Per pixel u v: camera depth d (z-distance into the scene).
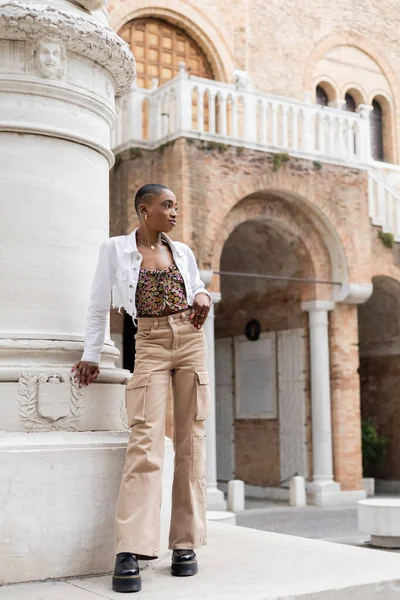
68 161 5.00
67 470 4.40
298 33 24.59
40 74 4.90
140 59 22.12
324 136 18.80
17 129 4.84
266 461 20.17
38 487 4.32
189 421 4.49
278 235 19.09
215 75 23.11
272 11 24.14
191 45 23.02
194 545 4.42
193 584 4.15
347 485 18.47
